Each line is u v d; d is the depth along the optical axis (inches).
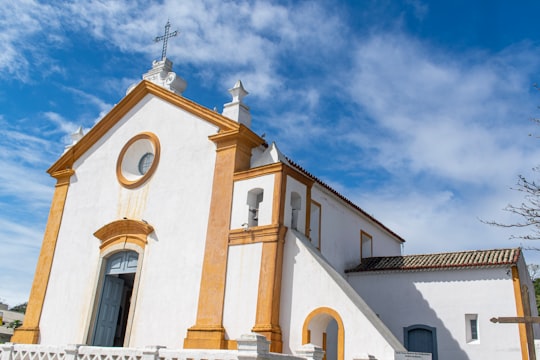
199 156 652.1
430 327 634.2
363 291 700.7
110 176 741.9
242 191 593.6
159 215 660.1
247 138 628.7
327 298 506.6
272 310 519.8
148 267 641.0
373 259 758.5
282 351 512.4
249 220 577.3
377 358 459.2
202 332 553.9
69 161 806.5
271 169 577.3
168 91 719.1
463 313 622.8
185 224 629.6
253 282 544.7
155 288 623.2
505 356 582.6
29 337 708.0
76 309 687.7
